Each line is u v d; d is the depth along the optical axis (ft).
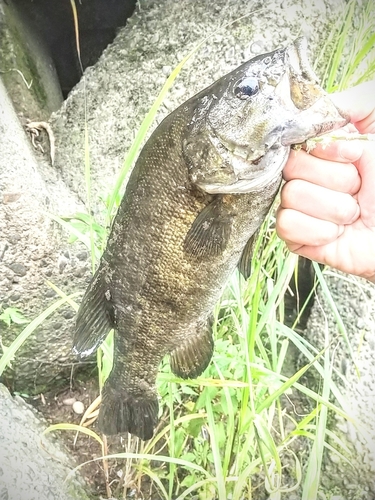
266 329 1.71
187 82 1.81
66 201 1.77
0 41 1.78
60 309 1.69
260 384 1.55
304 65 0.92
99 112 1.86
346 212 0.97
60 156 1.87
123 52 1.87
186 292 1.09
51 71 2.02
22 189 1.57
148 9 1.88
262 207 1.00
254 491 1.68
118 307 1.15
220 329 1.72
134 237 1.07
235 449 1.60
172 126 1.00
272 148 0.93
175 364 1.24
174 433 1.60
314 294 1.94
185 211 1.02
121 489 1.66
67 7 1.95
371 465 1.64
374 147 1.01
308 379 1.85
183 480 1.65
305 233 0.98
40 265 1.62
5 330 1.66
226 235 1.01
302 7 1.82
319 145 0.94
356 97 1.03
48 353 1.73
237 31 1.80
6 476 1.40
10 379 1.75
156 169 1.01
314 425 1.65
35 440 1.58
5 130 1.58
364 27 1.74
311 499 1.41
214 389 1.53
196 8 1.84
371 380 1.70
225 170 0.96
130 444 1.67
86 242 1.46
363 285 1.74
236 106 0.94
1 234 1.56
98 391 1.84
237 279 1.45
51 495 1.44
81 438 1.73
